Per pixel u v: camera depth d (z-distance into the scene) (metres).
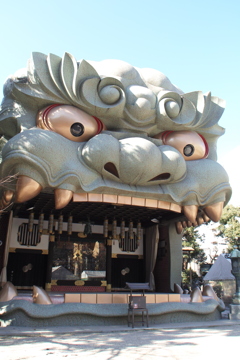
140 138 10.86
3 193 10.41
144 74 12.57
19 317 9.73
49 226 14.23
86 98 10.73
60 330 9.05
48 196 12.31
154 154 10.60
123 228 15.76
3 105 11.18
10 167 9.89
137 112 11.31
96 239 16.30
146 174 10.71
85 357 6.00
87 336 8.52
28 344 7.32
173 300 11.96
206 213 12.48
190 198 11.80
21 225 15.06
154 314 10.77
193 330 9.88
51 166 9.92
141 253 17.02
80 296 10.70
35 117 11.02
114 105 10.98
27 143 9.66
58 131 10.70
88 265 15.80
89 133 11.03
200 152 12.36
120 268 16.58
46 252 15.16
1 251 13.54
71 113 10.76
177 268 15.55
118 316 10.47
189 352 6.60
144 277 16.61
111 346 7.14
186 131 12.34
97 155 10.17
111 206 13.63
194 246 26.48
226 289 19.34
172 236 15.82
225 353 6.56
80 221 16.00
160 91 12.17
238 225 23.12
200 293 12.42
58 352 6.45
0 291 10.70
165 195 11.48
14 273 14.56
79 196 10.59
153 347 7.07
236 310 12.59
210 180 11.91
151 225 16.75
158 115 11.60
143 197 11.51
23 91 10.59
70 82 10.82
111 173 10.88
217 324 10.92
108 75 11.80
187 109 12.10
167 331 9.59
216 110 12.86
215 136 13.02
